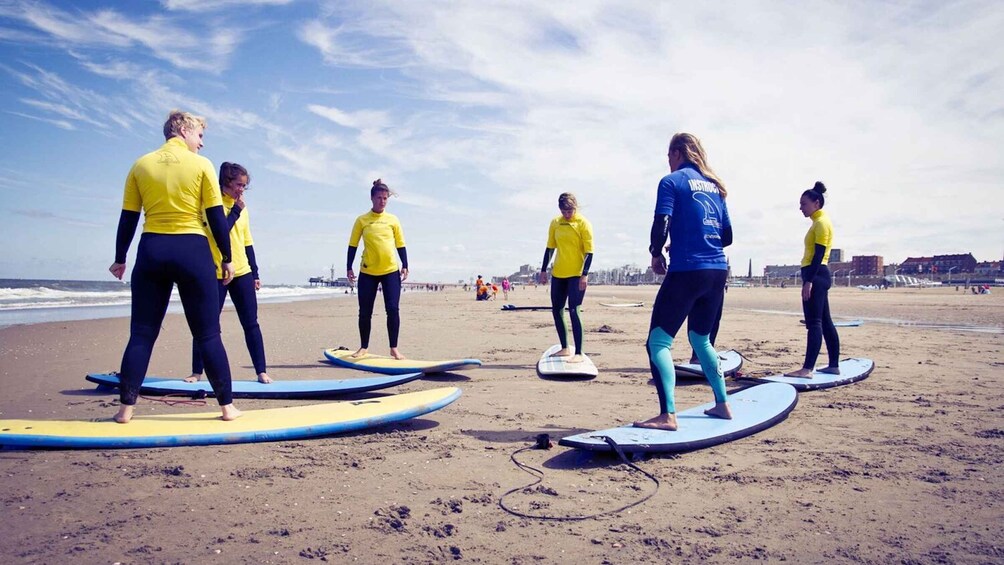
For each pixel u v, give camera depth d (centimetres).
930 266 14500
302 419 411
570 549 235
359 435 414
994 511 275
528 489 305
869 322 1606
